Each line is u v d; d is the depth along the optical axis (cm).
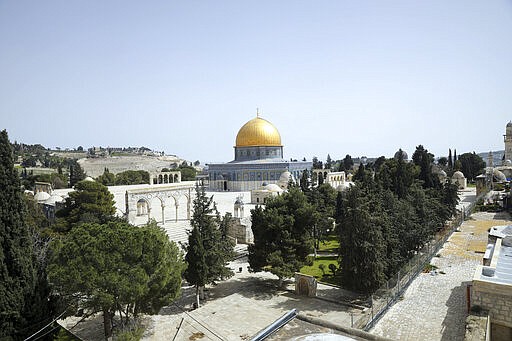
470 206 6175
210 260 3106
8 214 1891
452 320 2189
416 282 2845
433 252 3559
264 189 7525
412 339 1991
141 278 2206
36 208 5056
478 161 12125
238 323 2680
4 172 1892
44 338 1978
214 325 2650
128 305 2462
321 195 5303
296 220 3409
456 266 3194
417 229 3491
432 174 6712
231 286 3538
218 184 10125
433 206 4272
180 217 5775
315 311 2869
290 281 3650
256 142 10281
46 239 3641
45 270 2209
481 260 3338
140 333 2219
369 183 4266
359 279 2850
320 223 4334
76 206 4541
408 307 2400
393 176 5503
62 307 2250
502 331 1908
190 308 3011
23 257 1914
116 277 2147
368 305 2562
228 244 3534
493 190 8375
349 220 2977
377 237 2841
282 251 3309
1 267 1822
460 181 10250
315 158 14988
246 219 5309
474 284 1973
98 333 2584
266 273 3944
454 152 12038
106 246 2261
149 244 2338
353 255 2900
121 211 5562
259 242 3409
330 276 3653
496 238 2767
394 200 3731
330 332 1160
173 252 2642
